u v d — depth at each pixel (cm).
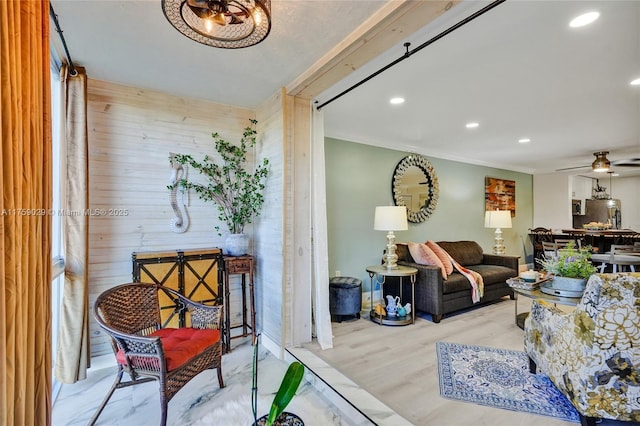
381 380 229
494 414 192
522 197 718
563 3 169
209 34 155
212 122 317
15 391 100
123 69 246
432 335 319
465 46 213
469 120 372
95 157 264
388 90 287
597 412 166
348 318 375
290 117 282
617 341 160
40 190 121
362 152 452
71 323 229
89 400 215
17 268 100
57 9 172
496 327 343
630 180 809
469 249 498
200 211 310
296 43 207
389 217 368
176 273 273
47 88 128
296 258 284
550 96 300
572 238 612
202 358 213
